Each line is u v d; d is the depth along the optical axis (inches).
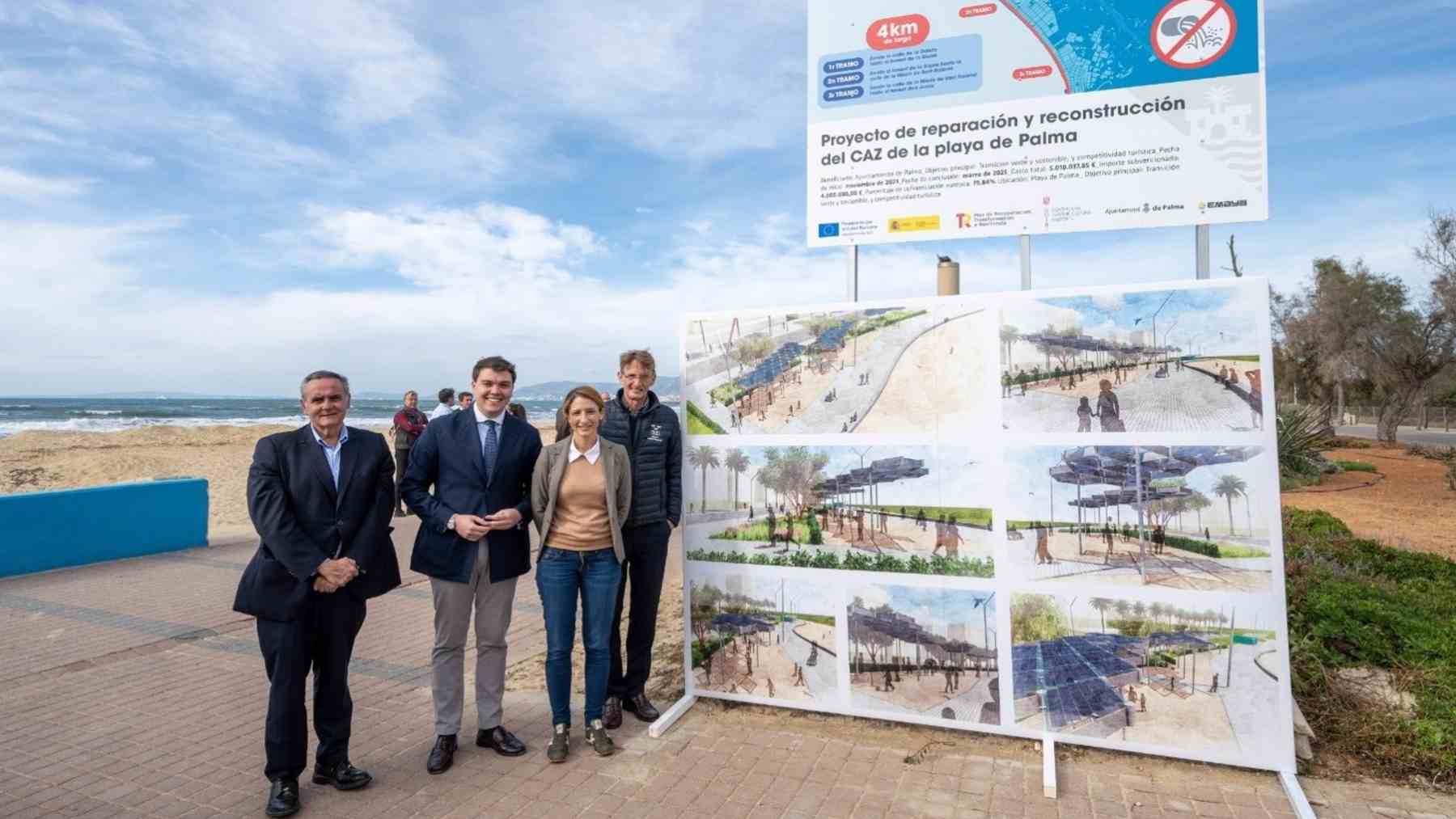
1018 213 159.9
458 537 148.4
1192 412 142.2
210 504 574.2
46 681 202.2
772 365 172.6
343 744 140.3
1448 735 143.1
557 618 151.8
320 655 139.0
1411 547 366.3
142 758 155.6
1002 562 153.6
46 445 953.5
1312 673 168.2
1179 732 141.8
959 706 156.7
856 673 165.0
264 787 142.9
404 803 134.8
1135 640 145.0
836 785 138.9
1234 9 147.9
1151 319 144.9
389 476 143.3
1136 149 153.2
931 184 166.7
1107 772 141.9
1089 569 148.0
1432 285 1123.9
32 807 135.3
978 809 129.2
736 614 175.3
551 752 149.6
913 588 160.4
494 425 155.7
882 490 163.0
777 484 171.5
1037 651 151.5
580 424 151.8
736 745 156.7
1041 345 151.9
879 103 170.1
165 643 236.5
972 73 163.5
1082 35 156.4
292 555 127.8
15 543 331.0
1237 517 139.2
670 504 170.7
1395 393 1206.3
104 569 345.4
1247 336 139.4
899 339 162.4
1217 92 148.9
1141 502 144.9
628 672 171.9
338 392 136.8
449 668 149.2
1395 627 188.9
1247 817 125.3
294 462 133.5
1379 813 125.4
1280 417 670.5
